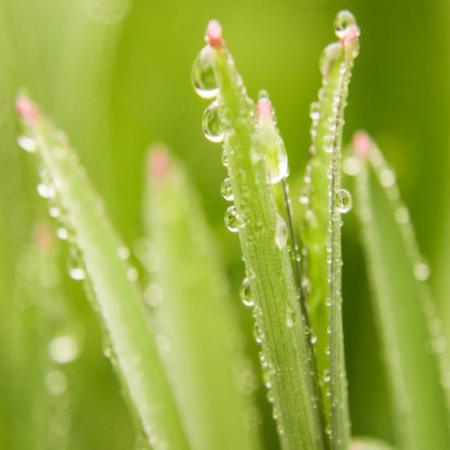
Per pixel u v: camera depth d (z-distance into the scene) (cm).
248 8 48
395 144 44
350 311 40
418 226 41
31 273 33
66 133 41
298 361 28
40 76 41
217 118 28
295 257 28
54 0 42
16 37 40
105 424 36
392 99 45
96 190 41
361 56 46
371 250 31
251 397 34
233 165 28
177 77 48
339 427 28
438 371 31
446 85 43
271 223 28
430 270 40
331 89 28
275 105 47
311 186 29
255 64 47
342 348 28
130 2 46
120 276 29
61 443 33
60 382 34
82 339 38
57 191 29
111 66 45
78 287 39
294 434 28
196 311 32
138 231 44
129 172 46
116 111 46
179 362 32
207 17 48
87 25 42
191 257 33
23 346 32
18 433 32
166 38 48
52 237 34
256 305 28
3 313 33
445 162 41
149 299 34
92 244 29
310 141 46
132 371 29
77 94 42
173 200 33
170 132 47
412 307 31
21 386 32
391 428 36
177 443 29
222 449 32
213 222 45
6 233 35
